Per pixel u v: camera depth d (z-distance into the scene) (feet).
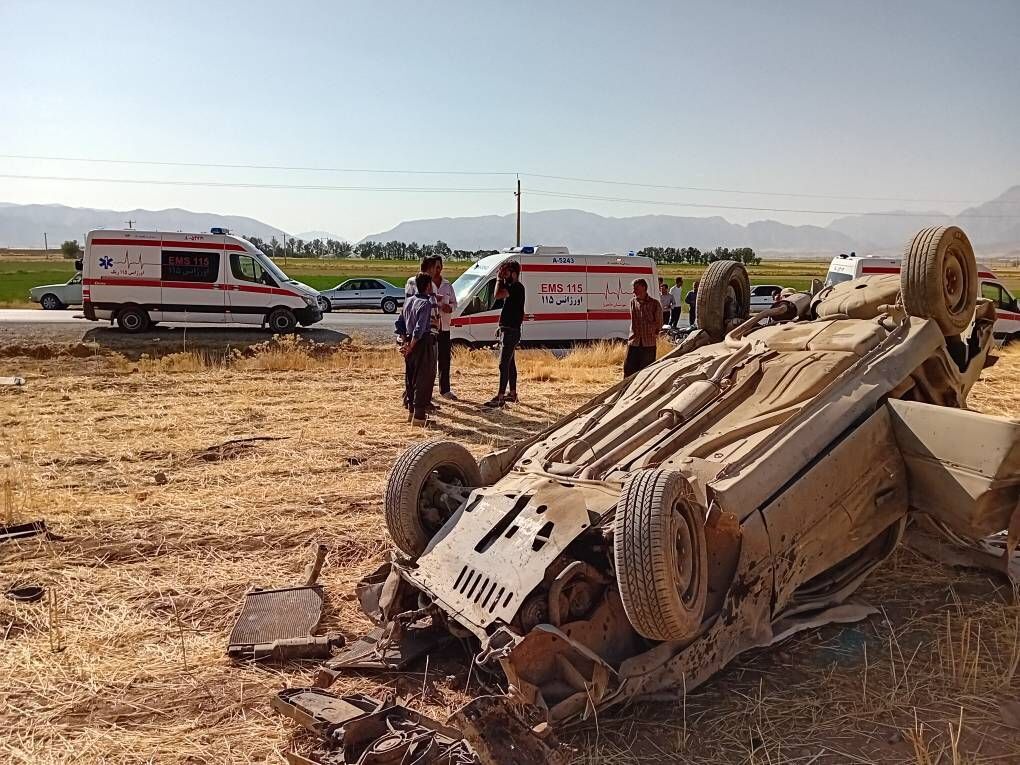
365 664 15.88
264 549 22.25
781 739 13.69
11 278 211.00
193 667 16.08
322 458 31.30
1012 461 16.24
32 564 20.79
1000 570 19.83
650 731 13.97
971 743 13.57
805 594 17.97
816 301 23.93
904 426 17.69
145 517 24.26
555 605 13.94
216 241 78.48
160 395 44.93
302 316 81.00
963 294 20.62
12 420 37.76
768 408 18.29
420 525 17.38
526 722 12.42
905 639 17.16
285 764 13.04
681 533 13.89
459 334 70.54
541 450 19.19
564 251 75.15
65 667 15.96
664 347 66.80
